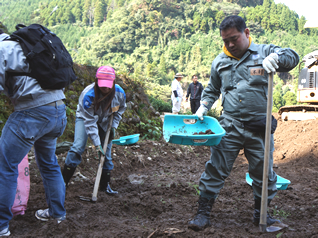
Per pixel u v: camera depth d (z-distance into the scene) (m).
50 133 2.71
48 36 2.56
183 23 146.88
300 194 4.46
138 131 7.68
